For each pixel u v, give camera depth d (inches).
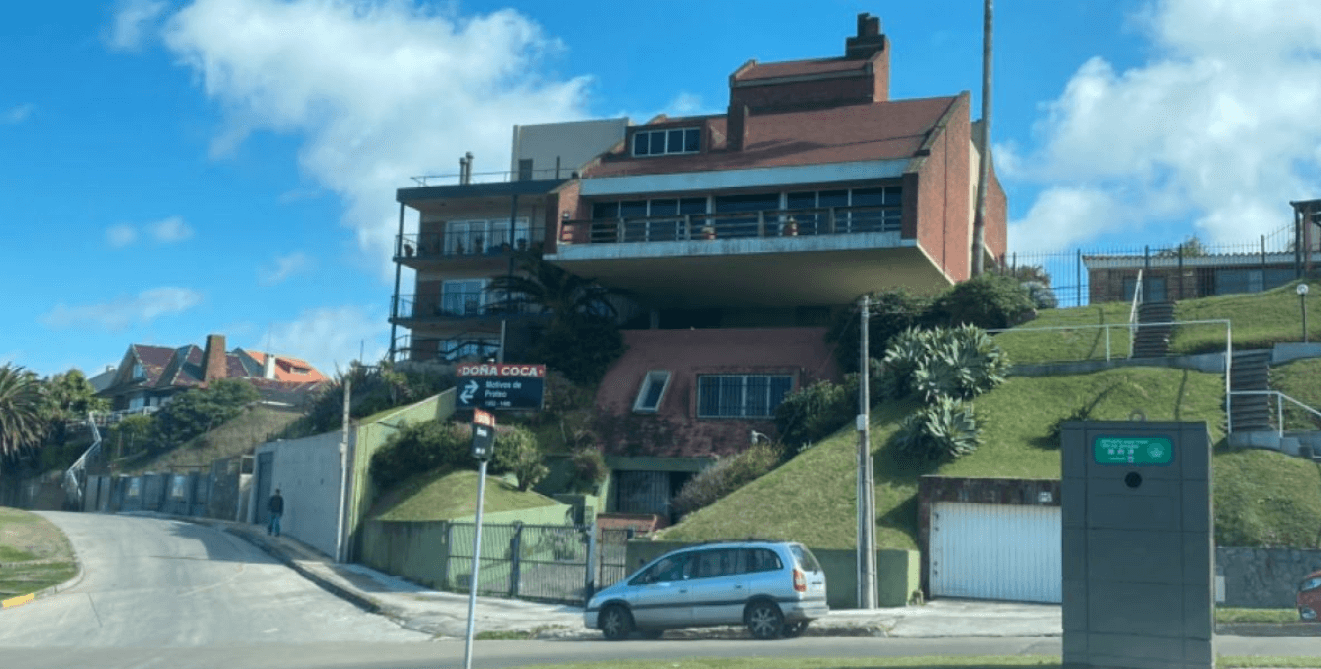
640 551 1014.4
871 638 770.2
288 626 908.0
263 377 3398.1
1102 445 459.5
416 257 1984.5
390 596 1050.1
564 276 1690.5
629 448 1509.6
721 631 838.5
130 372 3282.5
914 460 1134.4
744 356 1593.3
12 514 1726.1
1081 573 455.8
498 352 1849.2
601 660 673.0
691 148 1831.9
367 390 1768.0
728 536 1050.1
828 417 1318.9
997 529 1003.3
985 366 1259.2
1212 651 434.6
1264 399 1123.9
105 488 2362.2
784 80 1985.7
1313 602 745.6
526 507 1284.4
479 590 1086.4
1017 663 520.7
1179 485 446.6
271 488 1674.5
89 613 956.0
